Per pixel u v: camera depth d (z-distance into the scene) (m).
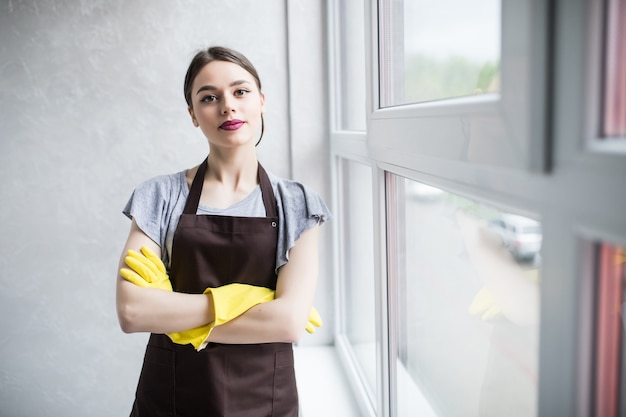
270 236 1.30
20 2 2.10
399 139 1.14
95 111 2.17
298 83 2.17
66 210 2.22
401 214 1.35
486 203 0.78
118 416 2.36
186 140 2.21
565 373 0.58
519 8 0.60
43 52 2.13
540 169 0.58
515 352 0.83
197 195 1.33
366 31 1.39
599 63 0.51
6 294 2.24
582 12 0.51
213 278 1.29
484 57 0.79
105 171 2.21
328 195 2.23
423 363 1.28
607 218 0.49
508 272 0.81
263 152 2.24
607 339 0.56
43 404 2.33
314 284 1.28
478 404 0.99
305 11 2.15
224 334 1.21
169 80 2.18
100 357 2.32
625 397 0.57
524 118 0.60
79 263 2.26
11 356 2.28
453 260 1.05
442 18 0.98
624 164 0.46
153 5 2.14
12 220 2.21
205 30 2.16
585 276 0.54
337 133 2.02
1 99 2.14
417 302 1.29
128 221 2.25
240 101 1.29
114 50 2.15
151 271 1.25
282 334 1.21
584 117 0.52
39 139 2.17
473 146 0.76
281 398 1.33
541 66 0.57
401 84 1.27
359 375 1.92
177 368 1.29
